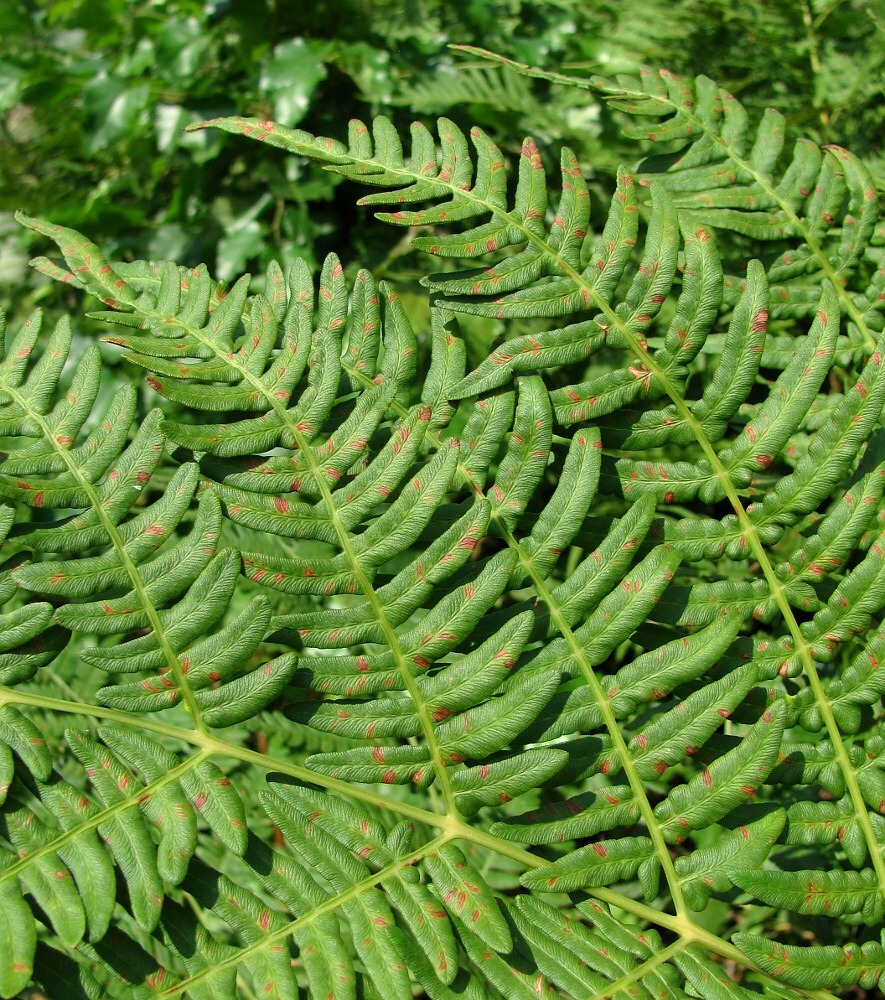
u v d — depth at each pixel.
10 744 0.54
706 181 0.63
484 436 0.58
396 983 0.52
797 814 0.56
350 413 0.58
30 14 0.87
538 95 0.77
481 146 0.60
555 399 0.58
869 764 0.57
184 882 0.53
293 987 0.52
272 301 0.59
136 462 0.56
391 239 0.79
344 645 0.55
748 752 0.55
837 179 0.62
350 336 0.59
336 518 0.56
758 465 0.58
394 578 0.55
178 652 0.55
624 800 0.55
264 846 0.54
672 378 0.58
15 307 0.83
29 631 0.54
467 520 0.55
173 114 0.80
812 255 0.62
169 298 0.58
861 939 0.62
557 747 0.56
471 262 0.76
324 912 0.53
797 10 0.74
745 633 0.68
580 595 0.56
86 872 0.53
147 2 0.83
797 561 0.57
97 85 0.79
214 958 0.53
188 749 0.71
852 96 0.73
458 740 0.55
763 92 0.75
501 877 0.68
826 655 0.57
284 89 0.78
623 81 0.64
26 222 0.60
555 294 0.58
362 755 0.55
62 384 0.78
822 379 0.57
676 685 0.56
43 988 0.53
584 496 0.57
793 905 0.55
